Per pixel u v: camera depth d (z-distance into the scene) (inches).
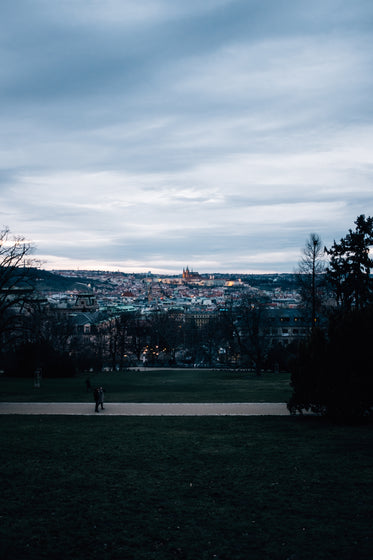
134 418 1208.8
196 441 911.0
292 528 504.1
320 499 583.8
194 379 2586.1
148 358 5900.6
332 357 1075.3
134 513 551.8
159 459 782.5
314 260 2304.4
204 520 529.7
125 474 701.3
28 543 474.6
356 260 2401.6
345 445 847.1
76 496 609.3
